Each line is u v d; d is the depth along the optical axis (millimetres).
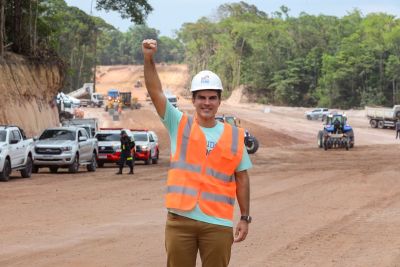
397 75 155875
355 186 24656
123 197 20875
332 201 19812
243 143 6207
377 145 61781
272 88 183875
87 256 11367
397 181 26750
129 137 31328
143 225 14930
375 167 35156
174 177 6102
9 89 42531
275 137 68250
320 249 12164
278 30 189250
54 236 13383
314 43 183875
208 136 6145
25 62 46062
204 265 6137
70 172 32219
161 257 11312
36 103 46188
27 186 24641
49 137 32969
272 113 119875
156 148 41688
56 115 50625
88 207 18234
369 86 161125
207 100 6121
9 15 47812
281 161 41531
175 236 6070
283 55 184875
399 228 14641
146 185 25281
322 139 56719
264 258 11312
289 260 11172
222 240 6066
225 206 6105
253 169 34312
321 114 100562
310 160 42344
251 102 183625
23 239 13023
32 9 49688
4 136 27109
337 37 184125
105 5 45781
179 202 6027
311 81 177500
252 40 190375
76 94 130375
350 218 16219
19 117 42906
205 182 6062
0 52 43469
